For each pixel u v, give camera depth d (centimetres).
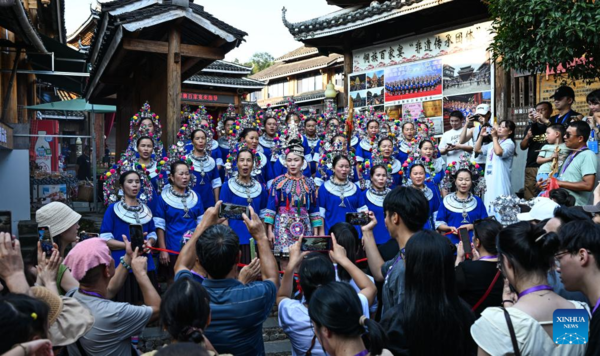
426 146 753
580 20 599
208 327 277
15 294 218
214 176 749
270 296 297
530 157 762
